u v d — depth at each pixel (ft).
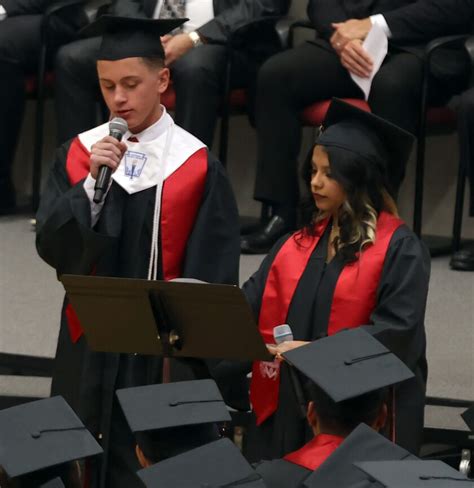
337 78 81.20
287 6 87.92
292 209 83.41
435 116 81.35
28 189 103.71
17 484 35.94
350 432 37.99
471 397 62.54
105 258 51.78
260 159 83.10
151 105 52.37
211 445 35.78
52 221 50.49
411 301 48.88
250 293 52.16
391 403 41.91
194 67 82.94
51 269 81.41
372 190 50.31
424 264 49.90
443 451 60.39
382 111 78.64
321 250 51.16
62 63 88.12
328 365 40.27
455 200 85.92
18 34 91.50
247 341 43.42
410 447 49.73
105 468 51.52
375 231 50.14
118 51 51.60
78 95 88.48
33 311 73.87
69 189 52.26
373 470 33.14
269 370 50.88
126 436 52.03
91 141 53.42
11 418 37.78
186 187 52.31
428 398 62.49
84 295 44.32
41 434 37.01
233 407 54.08
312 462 37.09
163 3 87.56
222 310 42.91
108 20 51.52
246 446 55.62
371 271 49.65
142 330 44.45
